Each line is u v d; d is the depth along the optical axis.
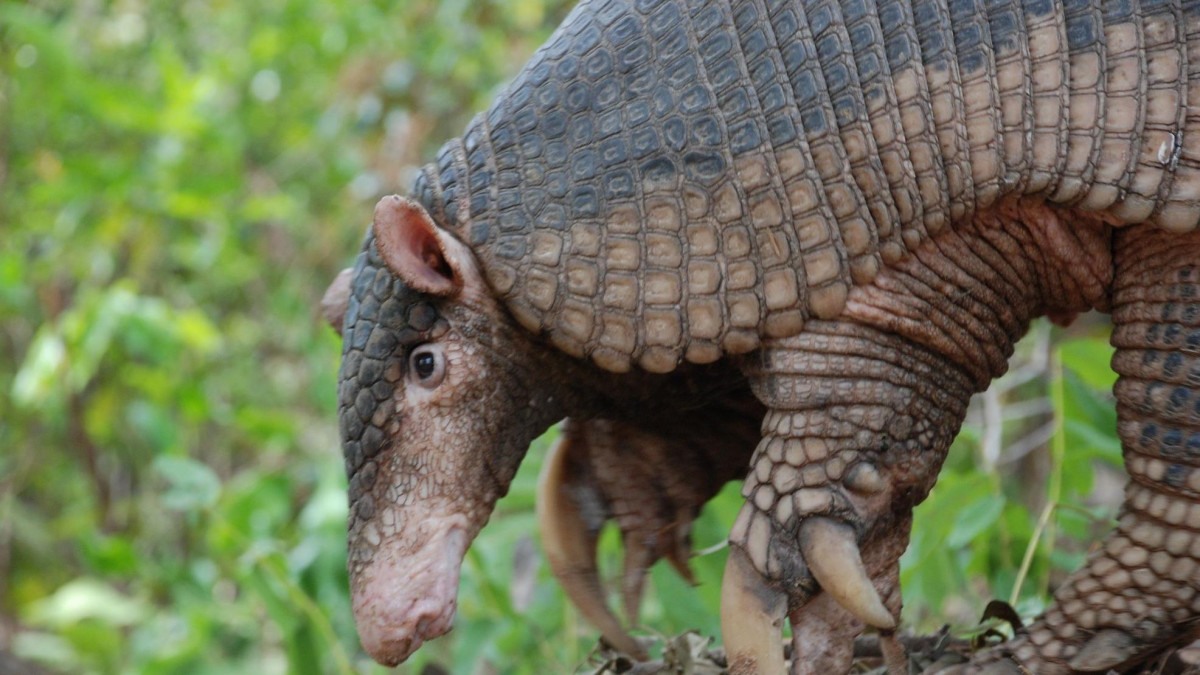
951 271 2.58
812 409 2.53
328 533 5.16
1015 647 2.72
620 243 2.51
